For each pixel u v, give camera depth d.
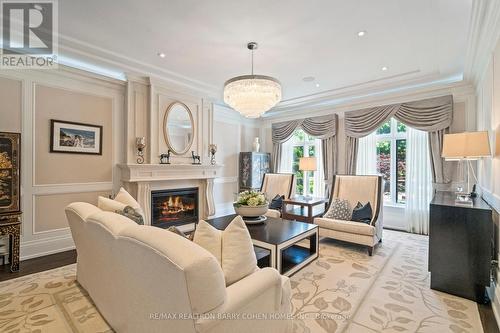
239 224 1.52
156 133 4.42
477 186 3.77
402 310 2.17
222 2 2.34
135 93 4.22
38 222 3.39
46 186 3.45
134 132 4.21
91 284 2.21
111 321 1.86
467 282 2.36
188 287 1.07
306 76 4.18
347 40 3.02
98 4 2.37
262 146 7.12
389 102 4.96
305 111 6.20
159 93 4.46
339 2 2.33
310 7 2.41
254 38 2.99
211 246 1.47
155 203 4.53
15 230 2.90
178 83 4.59
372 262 3.21
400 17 2.54
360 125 5.20
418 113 4.54
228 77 4.28
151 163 4.33
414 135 4.71
